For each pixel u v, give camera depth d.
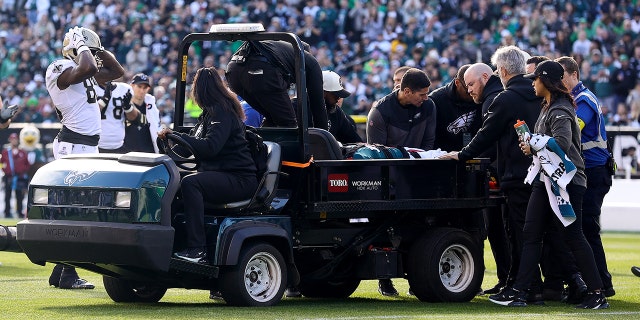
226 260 24.58
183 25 87.62
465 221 29.06
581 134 28.62
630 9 83.94
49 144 66.06
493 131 27.28
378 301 28.22
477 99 29.58
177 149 26.83
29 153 65.81
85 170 24.59
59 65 30.09
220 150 25.09
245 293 25.08
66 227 24.38
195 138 24.75
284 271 25.81
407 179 27.16
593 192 28.75
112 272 25.59
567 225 25.58
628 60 80.62
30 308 25.38
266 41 27.44
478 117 31.61
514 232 27.70
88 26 89.25
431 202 27.39
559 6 84.12
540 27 83.44
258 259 25.52
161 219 23.88
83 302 26.92
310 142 26.44
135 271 25.09
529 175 26.00
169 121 74.00
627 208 60.44
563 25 83.25
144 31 87.50
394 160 26.84
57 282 31.08
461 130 31.61
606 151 28.89
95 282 32.66
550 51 82.62
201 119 26.11
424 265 27.23
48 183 24.95
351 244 27.34
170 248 23.84
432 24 85.88
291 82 27.62
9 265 38.34
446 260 27.91
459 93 31.33
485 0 85.75
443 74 80.62
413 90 29.86
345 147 27.95
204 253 24.56
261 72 27.19
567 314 24.80
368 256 27.42
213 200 24.88
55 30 91.19
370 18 86.56
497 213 29.94
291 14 88.19
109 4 90.31
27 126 65.88
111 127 34.31
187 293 30.02
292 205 26.12
